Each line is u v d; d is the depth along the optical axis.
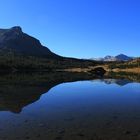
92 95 35.88
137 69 144.12
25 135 16.45
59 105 27.56
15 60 174.62
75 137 16.09
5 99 32.09
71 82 60.59
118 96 34.53
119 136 16.27
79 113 23.22
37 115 22.47
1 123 19.50
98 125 18.89
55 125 18.91
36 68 167.00
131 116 21.88
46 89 44.41
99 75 96.19
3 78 72.94
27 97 34.03
